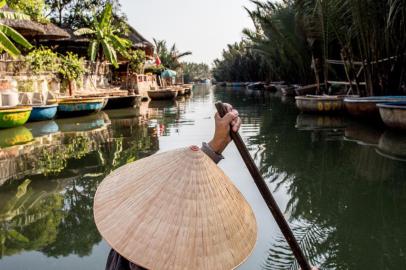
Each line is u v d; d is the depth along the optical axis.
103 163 8.04
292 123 13.37
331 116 14.77
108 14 24.22
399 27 14.03
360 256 3.88
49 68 17.59
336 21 15.16
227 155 8.19
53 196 5.96
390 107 9.90
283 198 5.55
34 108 14.62
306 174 6.79
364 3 13.27
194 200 1.39
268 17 21.97
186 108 21.61
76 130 12.91
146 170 1.48
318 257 3.87
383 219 4.78
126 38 29.88
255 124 13.53
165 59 52.94
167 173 1.43
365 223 4.67
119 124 14.42
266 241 4.14
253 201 5.34
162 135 11.52
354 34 15.38
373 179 6.41
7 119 12.80
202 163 1.45
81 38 26.00
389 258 3.83
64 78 19.08
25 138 11.30
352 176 6.62
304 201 5.41
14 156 8.80
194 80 125.62
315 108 15.03
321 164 7.46
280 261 3.72
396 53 14.11
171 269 1.29
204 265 1.31
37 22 21.12
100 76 25.52
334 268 3.67
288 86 30.33
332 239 4.24
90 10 28.91
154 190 1.41
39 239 4.44
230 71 67.94
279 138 10.42
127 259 1.30
